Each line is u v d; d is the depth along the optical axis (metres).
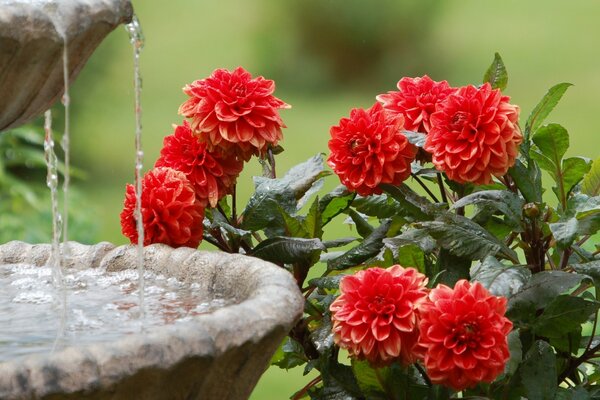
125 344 2.18
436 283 2.47
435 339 2.32
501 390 2.46
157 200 2.52
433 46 11.48
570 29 11.95
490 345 2.31
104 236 6.37
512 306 2.40
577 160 2.51
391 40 11.41
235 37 11.78
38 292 2.47
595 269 2.42
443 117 2.45
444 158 2.45
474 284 2.33
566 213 2.46
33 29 2.25
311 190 2.65
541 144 2.51
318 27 11.30
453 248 2.43
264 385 4.52
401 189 2.50
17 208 3.96
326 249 2.56
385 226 2.54
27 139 4.25
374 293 2.36
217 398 2.26
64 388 2.15
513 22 12.15
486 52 11.62
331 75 11.31
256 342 2.24
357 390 2.47
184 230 2.54
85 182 7.80
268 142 2.57
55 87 2.33
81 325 2.36
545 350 2.42
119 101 7.86
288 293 2.30
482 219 2.51
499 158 2.44
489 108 2.43
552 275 2.41
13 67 2.26
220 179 2.57
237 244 2.60
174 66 11.44
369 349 2.36
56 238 2.49
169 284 2.47
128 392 2.18
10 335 2.33
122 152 8.40
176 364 2.19
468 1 12.01
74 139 7.54
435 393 2.42
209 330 2.22
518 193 2.54
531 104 10.30
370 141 2.49
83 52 2.32
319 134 9.38
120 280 2.50
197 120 2.54
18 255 2.59
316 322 2.61
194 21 12.08
